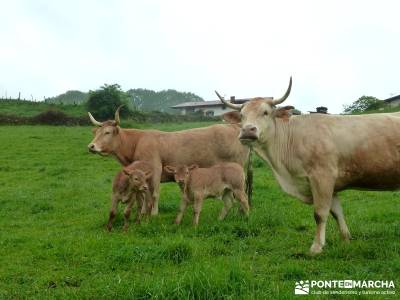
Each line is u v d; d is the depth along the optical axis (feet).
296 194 13.06
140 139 18.52
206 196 15.55
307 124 12.67
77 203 20.92
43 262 12.10
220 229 14.39
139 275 10.62
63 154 40.14
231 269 9.50
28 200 21.72
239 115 13.61
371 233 13.56
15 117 71.46
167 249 11.71
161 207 18.66
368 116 12.57
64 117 72.54
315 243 12.01
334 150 12.14
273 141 12.94
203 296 8.68
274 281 9.86
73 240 13.97
